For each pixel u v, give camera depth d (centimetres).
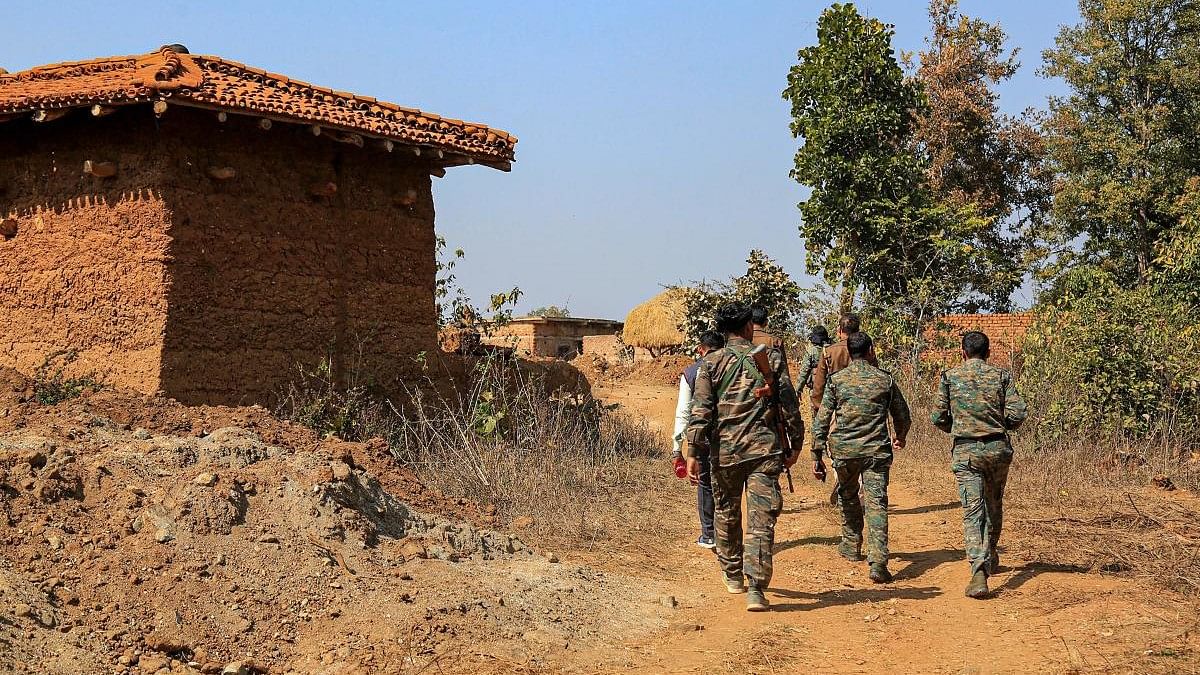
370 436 1111
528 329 3716
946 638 622
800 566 836
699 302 2542
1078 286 2412
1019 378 1482
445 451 1115
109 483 634
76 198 1038
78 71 1095
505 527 884
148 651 517
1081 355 1346
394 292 1226
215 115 1020
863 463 789
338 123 1065
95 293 1020
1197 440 1289
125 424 830
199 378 1009
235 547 616
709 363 698
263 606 578
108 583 556
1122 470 1163
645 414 1988
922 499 1126
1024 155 3816
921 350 2000
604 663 580
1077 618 632
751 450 688
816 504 1121
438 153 1188
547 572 727
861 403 793
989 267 2536
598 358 3033
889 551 890
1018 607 676
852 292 2083
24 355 1059
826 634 638
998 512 769
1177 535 834
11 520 577
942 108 3731
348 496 705
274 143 1095
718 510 716
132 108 1004
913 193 2505
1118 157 3150
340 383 1152
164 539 597
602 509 1003
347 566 639
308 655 548
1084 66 3288
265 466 701
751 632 640
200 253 1017
